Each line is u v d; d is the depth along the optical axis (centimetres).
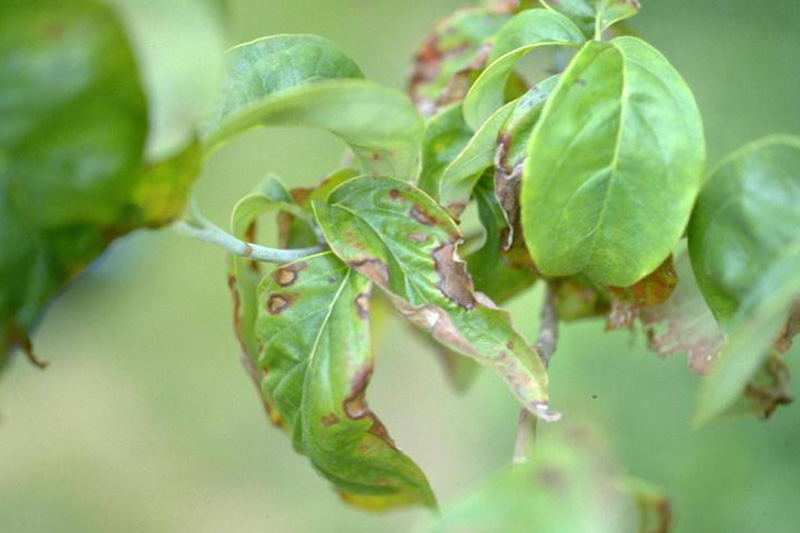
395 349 186
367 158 67
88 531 184
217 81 58
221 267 205
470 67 77
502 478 58
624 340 135
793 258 63
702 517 117
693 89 141
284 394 68
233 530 175
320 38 70
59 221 58
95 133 57
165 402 196
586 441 59
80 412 199
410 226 67
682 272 72
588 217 64
